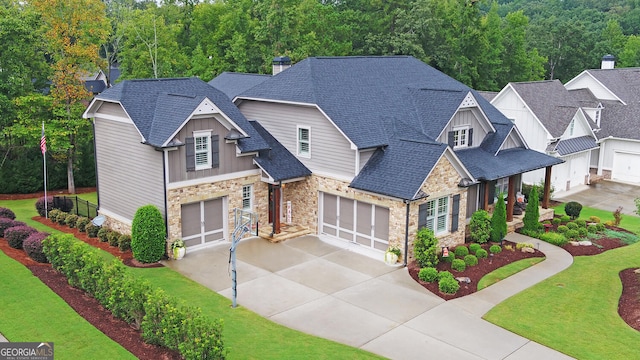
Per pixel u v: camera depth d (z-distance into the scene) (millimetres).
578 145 38781
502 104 38625
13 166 35344
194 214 23766
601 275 22031
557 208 33469
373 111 25969
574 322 17953
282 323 17422
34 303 17656
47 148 35375
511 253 24266
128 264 22141
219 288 20031
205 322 14141
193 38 56562
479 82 60094
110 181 25906
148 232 21906
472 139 27844
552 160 29812
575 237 26797
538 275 21984
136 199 24375
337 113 24578
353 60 29688
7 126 35188
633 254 24766
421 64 32812
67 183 37750
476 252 23375
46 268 20719
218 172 24031
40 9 34188
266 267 22078
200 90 26484
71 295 18344
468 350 16062
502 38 62938
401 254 22344
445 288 19797
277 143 27109
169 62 49812
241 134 24203
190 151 22891
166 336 14422
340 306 18750
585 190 38844
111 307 16734
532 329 17406
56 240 20297
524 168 27656
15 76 34562
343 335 16750
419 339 16625
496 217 25109
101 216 26078
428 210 23078
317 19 51781
